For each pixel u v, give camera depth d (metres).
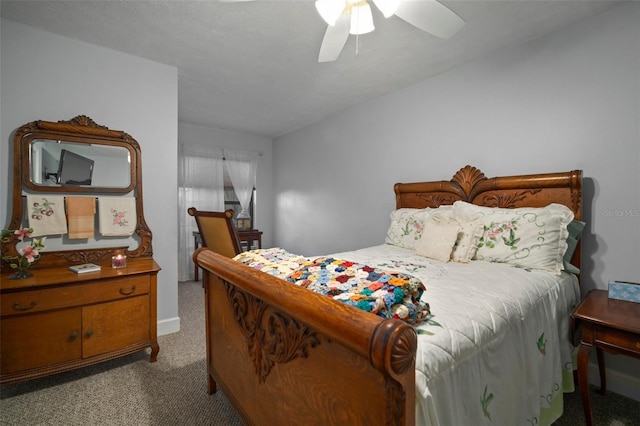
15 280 1.71
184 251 4.35
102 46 2.20
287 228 4.93
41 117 2.00
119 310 1.91
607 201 1.79
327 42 1.66
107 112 2.23
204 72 2.64
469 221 2.04
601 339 1.31
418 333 0.86
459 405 0.80
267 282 0.96
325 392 0.80
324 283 0.99
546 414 1.27
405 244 2.49
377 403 0.63
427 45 2.19
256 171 5.11
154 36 2.06
